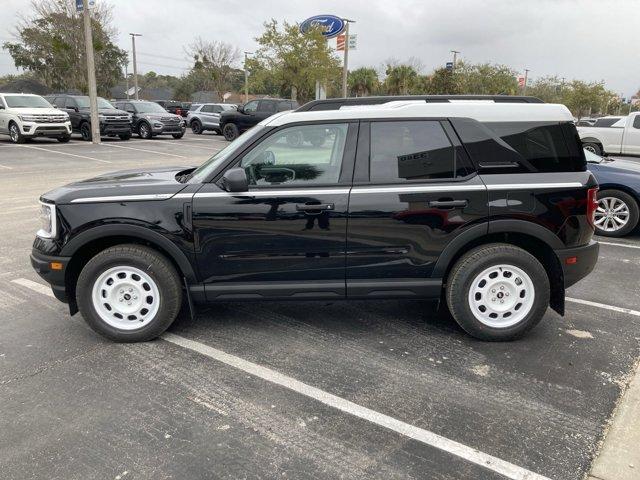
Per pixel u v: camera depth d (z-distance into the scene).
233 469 2.70
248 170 3.96
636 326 4.46
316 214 3.90
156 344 4.12
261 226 3.92
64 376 3.62
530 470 2.69
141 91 67.06
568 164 3.98
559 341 4.17
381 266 4.01
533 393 3.40
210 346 4.09
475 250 4.02
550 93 50.94
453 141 3.93
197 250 3.96
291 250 3.97
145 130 24.64
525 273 4.00
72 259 3.99
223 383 3.53
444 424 3.07
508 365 3.78
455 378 3.59
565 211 3.93
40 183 12.12
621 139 16.16
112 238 4.10
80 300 4.04
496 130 3.94
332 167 3.96
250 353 3.97
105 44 42.75
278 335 4.28
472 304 4.07
